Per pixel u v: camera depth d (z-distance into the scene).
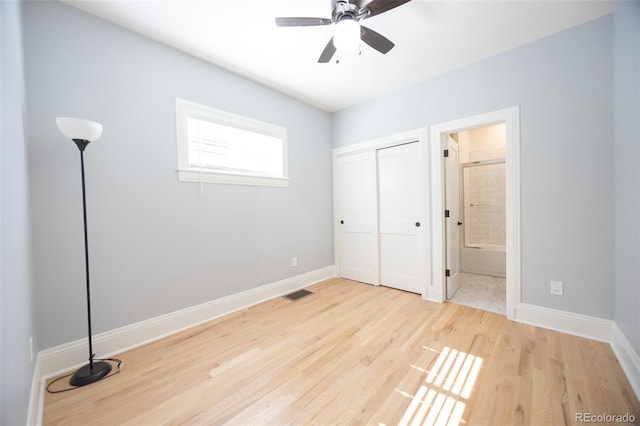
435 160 2.82
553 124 2.11
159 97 2.18
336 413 1.31
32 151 1.61
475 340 1.98
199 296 2.42
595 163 1.95
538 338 1.99
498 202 4.40
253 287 2.88
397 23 1.97
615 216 1.87
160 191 2.18
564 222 2.08
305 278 3.49
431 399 1.39
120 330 1.94
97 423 1.27
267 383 1.55
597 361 1.67
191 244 2.37
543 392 1.41
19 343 1.11
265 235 3.01
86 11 1.81
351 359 1.77
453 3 1.77
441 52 2.36
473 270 4.14
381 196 3.44
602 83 1.91
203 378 1.60
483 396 1.39
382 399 1.40
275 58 2.45
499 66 2.37
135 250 2.04
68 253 1.74
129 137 2.01
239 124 2.75
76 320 1.76
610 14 1.87
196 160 2.47
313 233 3.64
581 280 2.02
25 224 1.37
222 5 1.78
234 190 2.70
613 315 1.89
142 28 2.01
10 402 0.93
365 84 2.99
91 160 1.83
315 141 3.67
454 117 2.66
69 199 1.74
